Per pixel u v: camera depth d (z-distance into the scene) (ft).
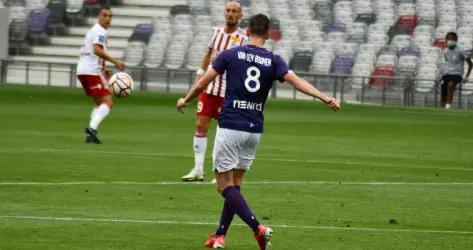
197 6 330.34
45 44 333.83
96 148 156.87
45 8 337.93
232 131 78.43
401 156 158.81
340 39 308.60
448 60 265.54
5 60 303.89
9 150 149.79
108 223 89.61
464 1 306.55
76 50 330.75
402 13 309.22
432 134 200.95
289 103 269.85
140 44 321.93
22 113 223.92
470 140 190.49
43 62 304.30
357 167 140.56
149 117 222.48
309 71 301.84
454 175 134.41
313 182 122.21
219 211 97.91
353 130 204.95
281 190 114.42
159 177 123.34
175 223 90.58
